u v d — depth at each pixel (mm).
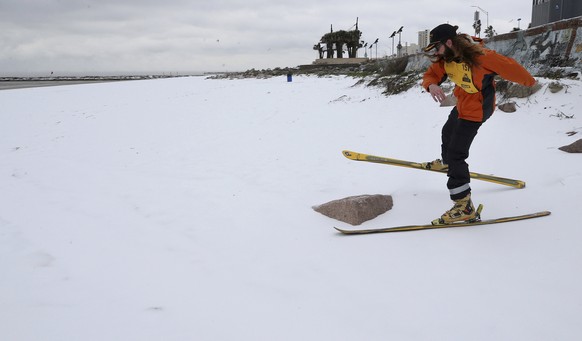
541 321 2021
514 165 4492
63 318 2273
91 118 11195
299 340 1997
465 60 3062
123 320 2229
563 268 2461
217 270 2783
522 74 3002
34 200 4699
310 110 9789
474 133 3184
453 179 3182
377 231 3199
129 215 4043
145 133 8711
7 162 6883
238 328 2115
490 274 2471
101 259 3057
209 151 6746
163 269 2842
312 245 3088
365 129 7203
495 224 3170
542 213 3211
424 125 6832
